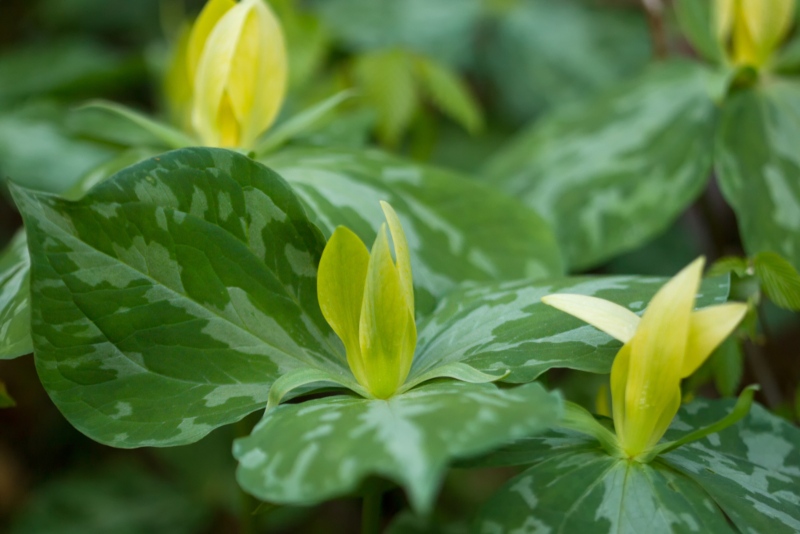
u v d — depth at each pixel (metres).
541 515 0.54
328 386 0.56
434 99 0.94
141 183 0.55
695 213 0.93
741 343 0.64
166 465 1.05
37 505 0.97
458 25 1.23
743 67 0.68
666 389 0.54
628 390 0.54
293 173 0.62
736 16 0.69
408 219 0.62
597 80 1.17
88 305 0.55
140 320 0.55
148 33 1.35
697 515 0.54
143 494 1.00
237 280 0.56
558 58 1.19
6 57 1.18
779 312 0.93
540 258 0.64
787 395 0.79
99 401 0.55
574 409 0.55
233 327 0.56
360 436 0.51
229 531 0.99
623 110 0.74
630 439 0.55
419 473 0.50
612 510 0.54
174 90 0.78
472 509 0.89
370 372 0.55
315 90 0.97
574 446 0.56
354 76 0.93
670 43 1.09
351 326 0.55
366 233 0.60
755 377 0.69
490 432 0.51
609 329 0.54
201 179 0.56
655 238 1.02
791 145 0.67
